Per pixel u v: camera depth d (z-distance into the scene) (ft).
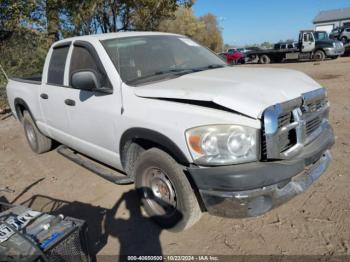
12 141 23.20
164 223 11.07
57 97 14.97
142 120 10.46
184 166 9.95
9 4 37.58
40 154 19.75
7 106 34.30
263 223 11.09
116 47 12.78
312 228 10.57
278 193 9.32
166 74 12.28
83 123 13.51
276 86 10.03
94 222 12.11
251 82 10.27
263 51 85.10
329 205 11.66
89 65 13.09
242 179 8.66
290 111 9.43
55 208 13.26
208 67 13.64
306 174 10.37
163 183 10.83
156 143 10.70
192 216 10.25
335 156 15.49
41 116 17.31
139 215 12.24
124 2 44.50
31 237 7.87
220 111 9.14
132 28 48.57
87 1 39.81
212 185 9.04
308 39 75.72
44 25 41.04
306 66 63.57
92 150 13.80
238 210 9.04
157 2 45.29
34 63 40.83
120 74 11.80
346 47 83.87
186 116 9.46
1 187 15.62
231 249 10.05
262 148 8.91
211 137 8.94
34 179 16.28
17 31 41.32
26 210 9.36
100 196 13.88
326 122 11.64
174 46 14.32
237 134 8.80
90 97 12.78
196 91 9.75
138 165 11.23
